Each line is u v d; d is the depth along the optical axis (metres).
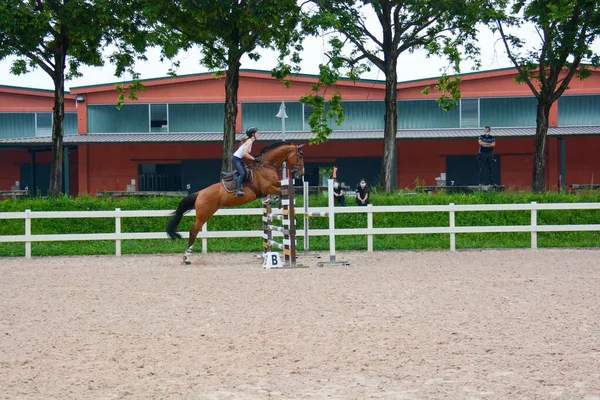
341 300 10.53
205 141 41.50
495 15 26.22
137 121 45.47
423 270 14.48
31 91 47.94
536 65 27.91
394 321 8.86
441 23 28.12
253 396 5.91
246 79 44.53
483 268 14.74
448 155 44.25
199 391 6.07
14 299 11.12
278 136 42.88
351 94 44.69
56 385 6.30
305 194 17.47
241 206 22.66
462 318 8.98
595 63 27.66
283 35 27.14
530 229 20.09
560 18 24.72
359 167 45.78
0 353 7.50
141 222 22.66
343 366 6.80
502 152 44.16
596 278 12.70
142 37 26.78
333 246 16.02
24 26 24.42
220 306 10.18
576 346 7.42
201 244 21.75
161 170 46.19
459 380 6.27
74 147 45.75
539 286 11.69
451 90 29.81
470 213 23.14
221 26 25.94
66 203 22.81
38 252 20.27
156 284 12.70
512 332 8.12
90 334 8.38
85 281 13.34
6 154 49.16
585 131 40.94
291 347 7.57
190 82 45.06
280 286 12.19
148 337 8.16
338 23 24.86
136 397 5.93
